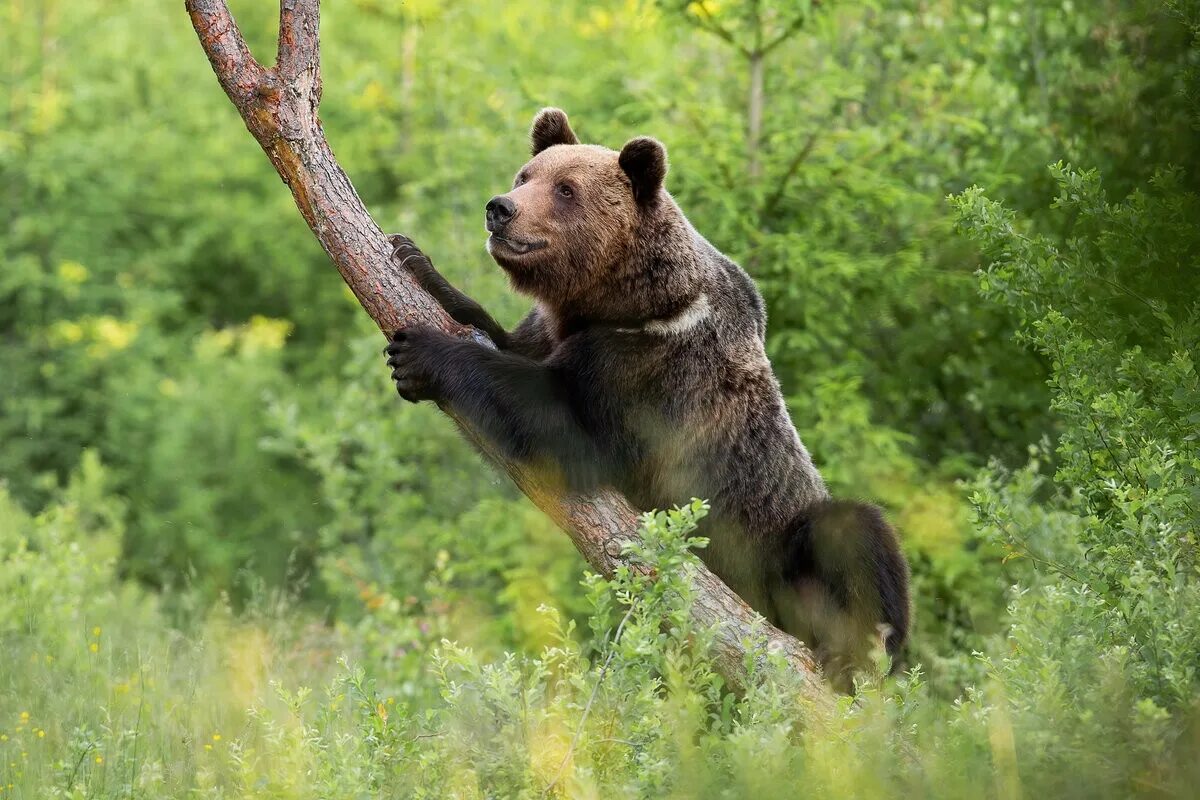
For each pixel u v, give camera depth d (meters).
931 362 17.17
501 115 19.73
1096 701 6.61
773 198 16.23
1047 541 10.06
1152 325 8.90
